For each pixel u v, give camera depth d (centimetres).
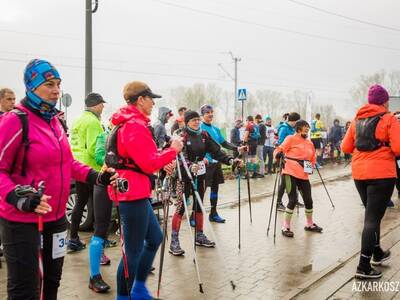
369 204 494
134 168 361
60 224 292
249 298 435
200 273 508
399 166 668
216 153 615
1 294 441
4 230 270
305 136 697
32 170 272
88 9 1227
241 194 1104
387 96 495
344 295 445
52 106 280
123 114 362
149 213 377
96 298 432
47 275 291
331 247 621
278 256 577
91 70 1243
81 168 311
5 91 533
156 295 440
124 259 356
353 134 506
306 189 709
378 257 532
